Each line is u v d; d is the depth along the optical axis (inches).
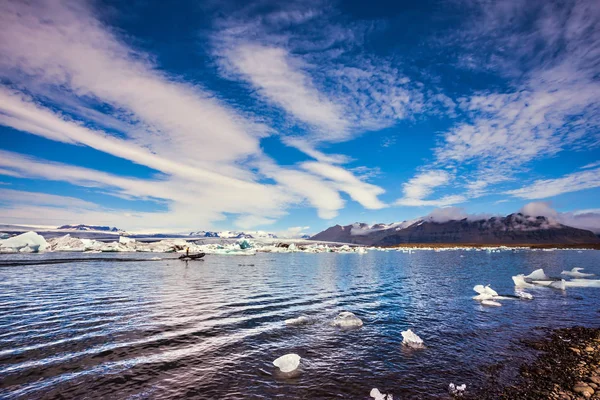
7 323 471.2
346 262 2380.7
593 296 780.6
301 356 355.9
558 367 331.9
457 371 319.6
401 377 303.4
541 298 752.3
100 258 2132.1
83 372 301.1
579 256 3174.2
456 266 1907.0
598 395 270.4
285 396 261.3
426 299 740.0
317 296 768.9
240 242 4104.3
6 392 259.6
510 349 387.9
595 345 403.5
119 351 359.3
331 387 279.3
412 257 3331.7
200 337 417.4
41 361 326.3
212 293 779.4
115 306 603.2
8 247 2482.8
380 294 811.4
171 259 2260.1
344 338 425.1
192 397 257.3
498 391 277.3
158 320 498.9
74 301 652.1
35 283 924.6
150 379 289.1
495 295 762.8
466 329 478.3
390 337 432.5
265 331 452.1
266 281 1066.1
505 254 3922.2
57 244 3154.5
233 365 326.0
